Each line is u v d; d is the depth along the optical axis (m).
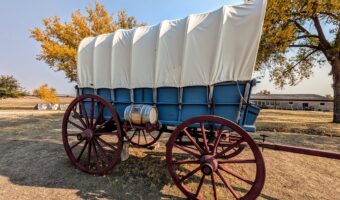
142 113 3.55
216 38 3.14
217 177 3.88
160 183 3.59
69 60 14.67
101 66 4.41
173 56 3.51
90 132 4.10
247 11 2.99
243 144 3.32
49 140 6.71
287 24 10.59
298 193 3.30
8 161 4.62
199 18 3.40
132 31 4.14
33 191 3.23
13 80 35.19
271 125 10.65
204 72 3.24
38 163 4.49
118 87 4.12
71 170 4.12
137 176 3.84
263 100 48.94
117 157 3.76
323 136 7.89
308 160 4.90
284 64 13.73
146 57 3.80
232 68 3.06
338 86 11.83
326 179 3.84
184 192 3.10
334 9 9.35
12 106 28.98
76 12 15.25
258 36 2.88
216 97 3.25
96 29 15.88
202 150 3.14
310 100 43.56
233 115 3.14
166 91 3.67
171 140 3.25
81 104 4.35
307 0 9.52
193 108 3.44
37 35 14.42
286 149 3.17
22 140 6.71
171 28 3.61
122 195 3.17
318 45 12.68
